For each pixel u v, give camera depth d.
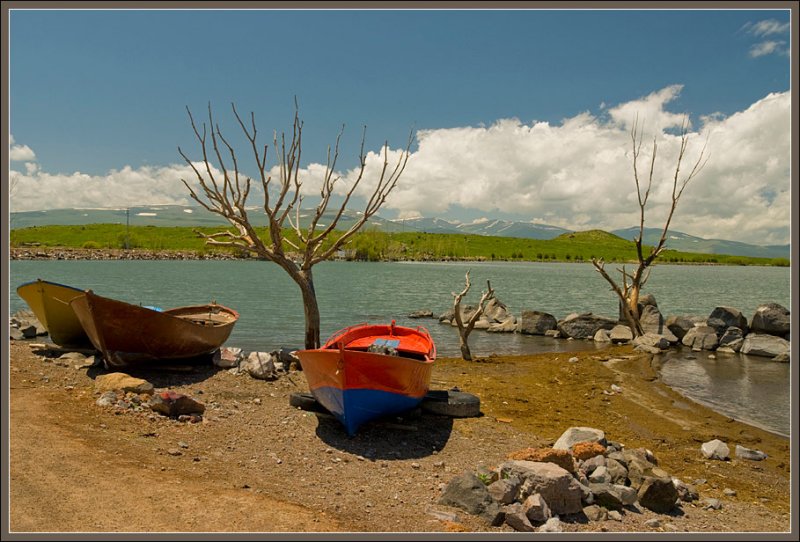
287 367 18.72
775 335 27.89
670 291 78.56
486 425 14.16
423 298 56.66
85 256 127.81
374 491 9.28
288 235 103.56
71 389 13.78
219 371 17.42
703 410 16.86
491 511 8.27
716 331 29.14
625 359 24.83
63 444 9.83
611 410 16.52
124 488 8.23
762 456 12.84
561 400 17.39
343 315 41.47
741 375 22.03
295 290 61.75
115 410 12.16
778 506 10.09
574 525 8.35
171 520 7.30
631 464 10.77
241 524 7.34
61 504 7.55
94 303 15.05
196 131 17.61
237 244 18.28
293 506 8.20
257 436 11.83
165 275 83.06
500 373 21.09
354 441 12.12
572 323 31.97
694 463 12.42
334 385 12.11
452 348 28.00
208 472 9.39
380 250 167.88
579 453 11.01
